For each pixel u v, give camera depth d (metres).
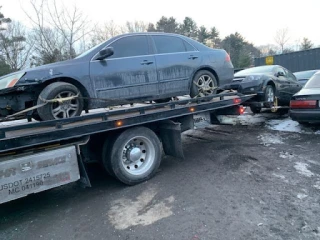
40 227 3.30
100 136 4.38
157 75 5.04
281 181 4.13
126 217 3.38
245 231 2.93
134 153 4.36
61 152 3.63
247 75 7.91
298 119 6.83
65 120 3.64
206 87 5.77
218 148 6.07
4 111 4.07
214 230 2.98
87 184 3.87
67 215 3.55
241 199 3.63
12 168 3.25
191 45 5.68
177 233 2.97
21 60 15.60
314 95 6.46
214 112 6.07
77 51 13.05
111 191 4.19
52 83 3.90
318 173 4.38
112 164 4.14
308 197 3.60
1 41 16.00
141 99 4.87
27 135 3.30
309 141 6.19
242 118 9.70
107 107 4.66
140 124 4.55
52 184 3.55
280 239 2.77
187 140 7.00
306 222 3.04
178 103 4.97
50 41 12.02
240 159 5.22
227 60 6.18
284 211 3.29
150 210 3.51
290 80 9.29
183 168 4.94
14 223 3.44
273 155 5.36
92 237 3.01
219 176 4.46
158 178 4.55
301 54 16.61
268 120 9.02
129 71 4.69
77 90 4.05
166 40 5.34
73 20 12.44
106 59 4.50
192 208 3.48
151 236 2.95
